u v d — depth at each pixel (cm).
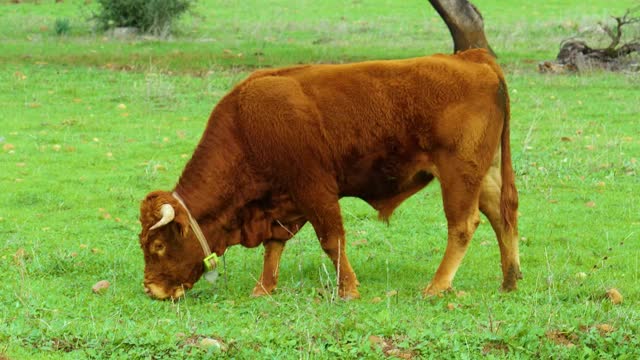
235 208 1005
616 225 1332
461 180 991
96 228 1327
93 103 2216
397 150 999
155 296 986
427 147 996
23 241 1239
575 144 1816
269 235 1023
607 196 1482
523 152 1731
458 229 1000
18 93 2309
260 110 984
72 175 1619
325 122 985
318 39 3491
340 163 997
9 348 805
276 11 4478
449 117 982
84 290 1026
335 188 1005
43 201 1463
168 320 893
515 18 4197
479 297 987
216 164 990
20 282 1014
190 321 897
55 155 1745
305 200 998
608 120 2055
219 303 987
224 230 1009
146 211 968
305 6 4675
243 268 1144
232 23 4022
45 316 909
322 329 866
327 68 1009
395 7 4653
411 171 1014
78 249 1208
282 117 980
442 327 871
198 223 988
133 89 2334
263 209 1018
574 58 2750
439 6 2630
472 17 2642
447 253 1005
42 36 3447
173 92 2341
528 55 3080
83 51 3025
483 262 1165
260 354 810
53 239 1259
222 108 1005
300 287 1038
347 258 1095
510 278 1017
